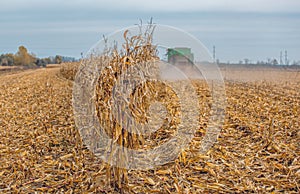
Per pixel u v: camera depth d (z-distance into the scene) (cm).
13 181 563
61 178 566
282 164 592
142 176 548
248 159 607
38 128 899
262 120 895
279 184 513
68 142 748
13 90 1858
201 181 530
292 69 3606
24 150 717
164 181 535
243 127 817
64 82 2236
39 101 1398
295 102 1177
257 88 1741
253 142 713
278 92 1527
